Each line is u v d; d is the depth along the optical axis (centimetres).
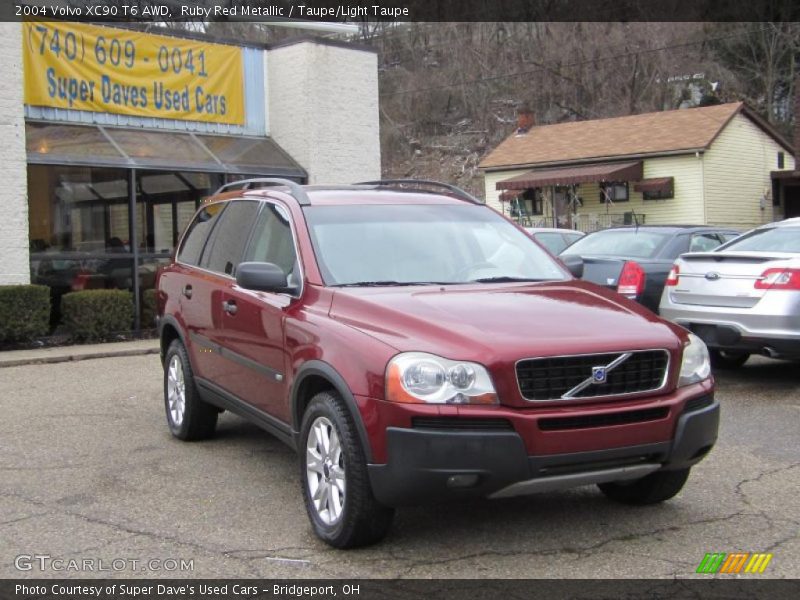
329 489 470
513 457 416
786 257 815
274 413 549
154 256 1517
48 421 793
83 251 1433
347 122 1805
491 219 625
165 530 500
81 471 625
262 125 1784
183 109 1647
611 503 540
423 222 593
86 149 1438
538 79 5194
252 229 630
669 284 905
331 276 531
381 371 430
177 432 715
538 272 580
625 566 438
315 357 479
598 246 1064
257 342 566
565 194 3291
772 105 4716
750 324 820
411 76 6016
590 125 3403
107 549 470
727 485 570
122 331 1405
